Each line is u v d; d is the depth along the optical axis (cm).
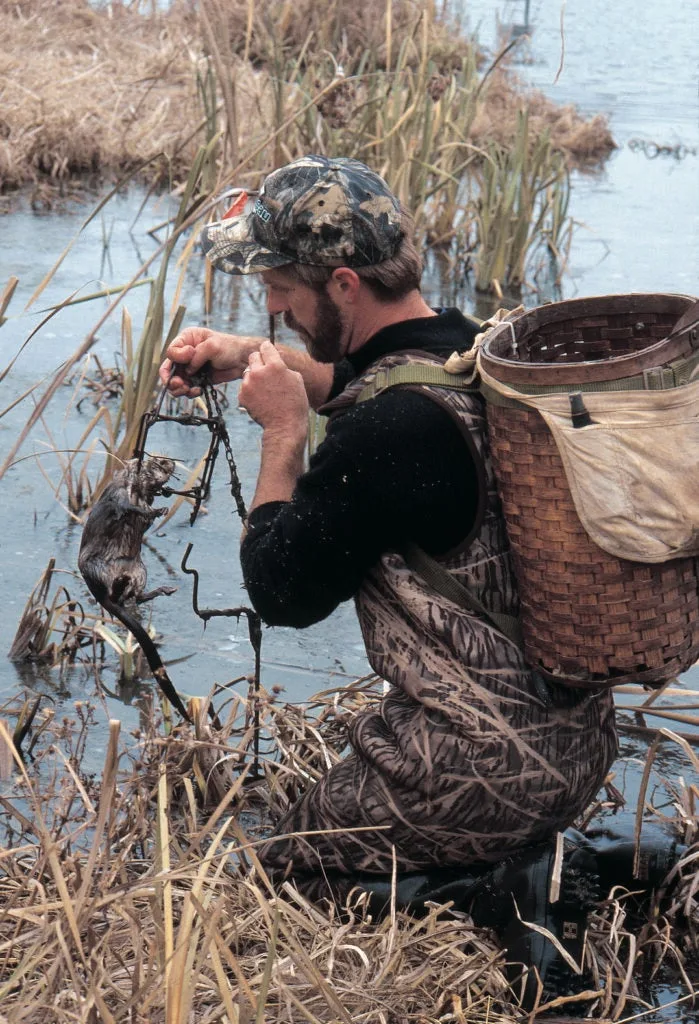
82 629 356
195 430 504
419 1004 228
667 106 1311
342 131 763
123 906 219
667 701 357
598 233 845
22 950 230
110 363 561
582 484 216
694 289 728
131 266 702
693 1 2280
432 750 243
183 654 361
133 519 274
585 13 1972
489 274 723
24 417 504
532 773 243
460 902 252
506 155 801
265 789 303
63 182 880
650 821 298
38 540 417
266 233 244
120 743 316
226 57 688
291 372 260
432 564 239
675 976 255
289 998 205
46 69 1067
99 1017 206
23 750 308
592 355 259
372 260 241
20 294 633
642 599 224
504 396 220
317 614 251
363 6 1004
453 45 1208
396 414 231
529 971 236
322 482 234
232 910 236
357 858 254
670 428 216
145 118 970
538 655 237
